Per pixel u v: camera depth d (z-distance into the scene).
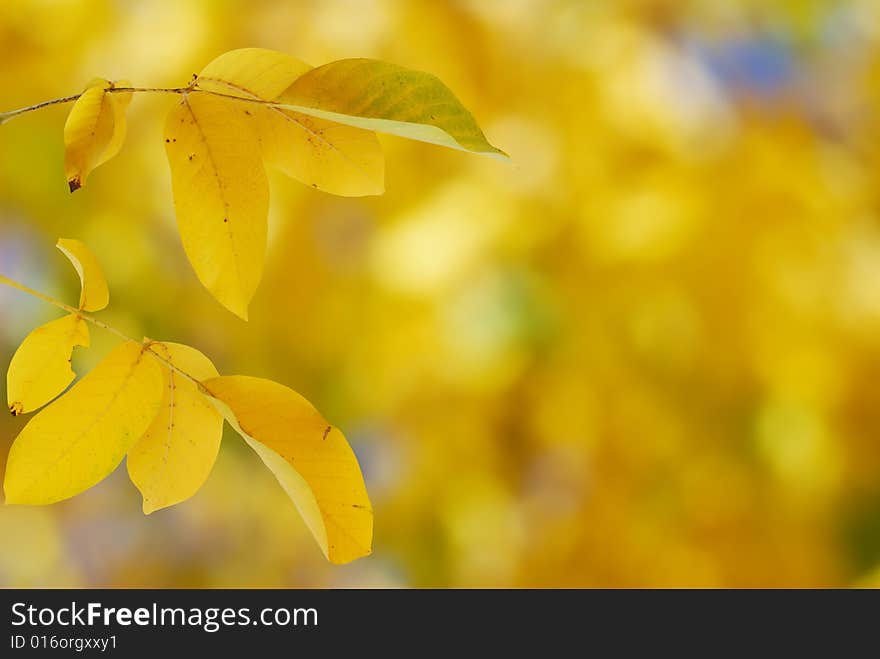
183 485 1.37
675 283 2.52
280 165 1.37
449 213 2.56
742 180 2.59
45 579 3.49
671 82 2.68
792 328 2.52
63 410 1.35
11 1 2.52
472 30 2.57
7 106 2.64
